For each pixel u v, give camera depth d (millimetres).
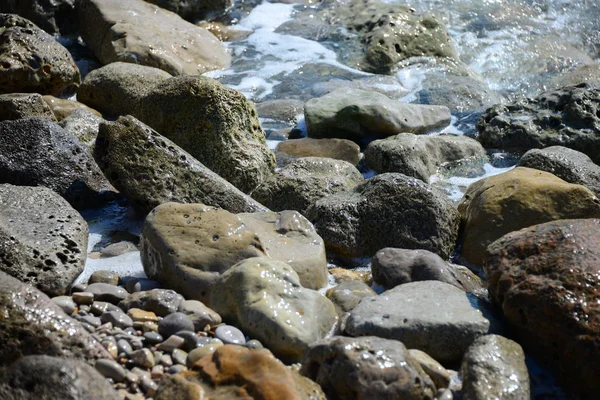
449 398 2305
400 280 2734
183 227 2674
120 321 2424
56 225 2750
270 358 2170
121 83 3807
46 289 2574
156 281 2656
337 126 3760
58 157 3113
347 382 2232
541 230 2617
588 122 3746
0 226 2631
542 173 3160
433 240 2971
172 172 3010
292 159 3604
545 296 2447
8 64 3760
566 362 2406
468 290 2734
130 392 2234
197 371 2178
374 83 4289
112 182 3004
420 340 2447
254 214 2904
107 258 2822
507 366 2330
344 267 2963
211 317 2465
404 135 3615
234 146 3354
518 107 3910
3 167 3055
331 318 2535
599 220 2652
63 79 3885
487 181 3127
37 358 2059
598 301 2416
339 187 3240
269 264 2537
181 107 3359
